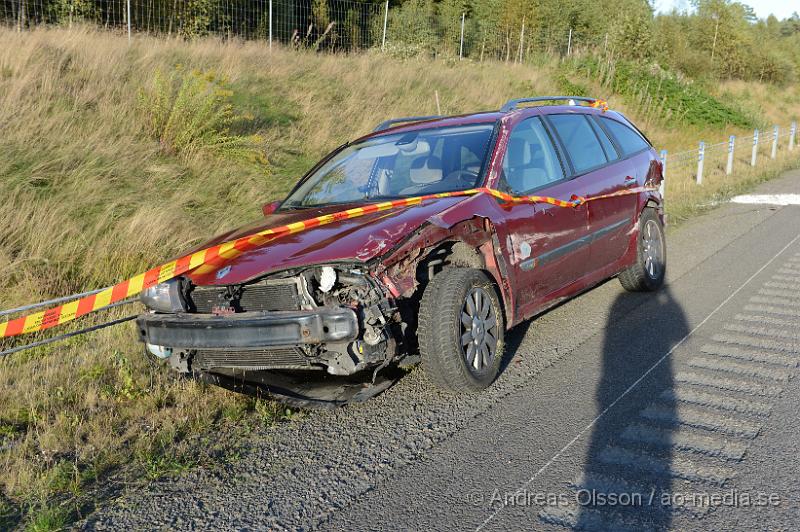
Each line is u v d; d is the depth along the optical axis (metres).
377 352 3.66
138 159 8.78
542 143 5.25
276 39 18.44
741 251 8.21
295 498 3.24
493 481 3.25
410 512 3.04
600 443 3.55
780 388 4.14
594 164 5.77
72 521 3.15
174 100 10.38
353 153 5.38
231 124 10.74
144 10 16.89
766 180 16.03
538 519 2.91
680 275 7.15
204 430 4.00
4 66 9.95
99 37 12.91
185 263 4.00
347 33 21.34
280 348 3.78
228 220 8.16
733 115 25.98
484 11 28.92
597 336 5.29
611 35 28.28
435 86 17.44
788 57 48.28
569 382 4.40
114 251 6.78
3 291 6.02
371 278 3.68
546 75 22.91
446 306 3.92
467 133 5.02
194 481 3.46
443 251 4.12
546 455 3.47
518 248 4.54
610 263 5.78
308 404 3.84
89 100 9.92
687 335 5.20
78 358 5.09
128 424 4.11
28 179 7.47
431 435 3.77
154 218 7.28
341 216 4.24
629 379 4.40
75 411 4.30
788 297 6.12
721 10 42.31
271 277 3.76
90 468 3.60
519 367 4.71
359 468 3.47
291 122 12.16
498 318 4.30
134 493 3.37
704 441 3.51
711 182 14.59
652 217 6.49
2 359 5.03
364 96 14.80
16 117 8.59
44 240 6.59
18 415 4.28
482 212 4.30
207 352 4.07
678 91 25.81
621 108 23.03
